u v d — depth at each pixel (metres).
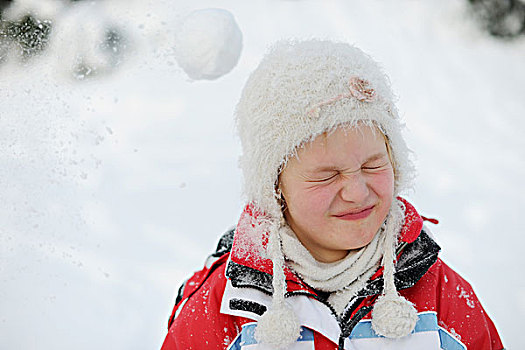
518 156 7.01
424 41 10.29
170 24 2.18
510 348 3.81
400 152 2.07
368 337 2.06
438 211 5.75
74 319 4.15
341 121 1.87
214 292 2.20
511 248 5.05
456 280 2.30
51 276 4.39
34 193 3.24
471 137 7.52
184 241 5.20
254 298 2.08
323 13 11.24
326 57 1.98
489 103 8.46
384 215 2.00
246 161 2.14
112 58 2.60
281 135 1.96
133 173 6.27
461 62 9.66
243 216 2.22
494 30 10.43
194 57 2.00
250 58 9.44
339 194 1.93
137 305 4.35
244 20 11.04
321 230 1.97
